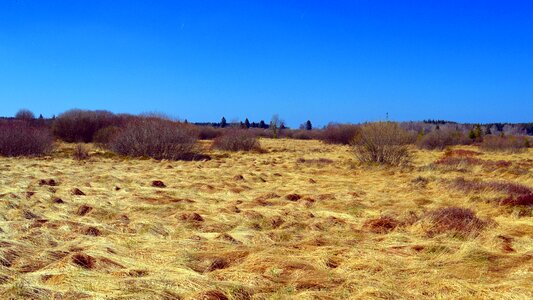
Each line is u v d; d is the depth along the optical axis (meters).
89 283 5.18
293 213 9.23
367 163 19.52
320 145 40.94
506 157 27.00
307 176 15.81
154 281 5.22
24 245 6.64
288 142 45.88
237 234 7.56
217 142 31.86
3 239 6.77
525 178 15.15
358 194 11.86
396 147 20.06
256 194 11.73
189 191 12.08
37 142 24.58
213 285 5.11
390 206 10.24
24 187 12.12
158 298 4.77
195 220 8.60
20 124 27.45
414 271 5.75
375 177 15.82
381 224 8.23
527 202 10.18
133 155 24.11
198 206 10.01
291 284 5.21
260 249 6.68
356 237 7.54
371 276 5.51
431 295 4.97
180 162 21.52
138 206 9.84
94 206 9.67
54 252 6.30
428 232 7.68
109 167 18.50
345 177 15.84
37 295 4.82
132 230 7.88
